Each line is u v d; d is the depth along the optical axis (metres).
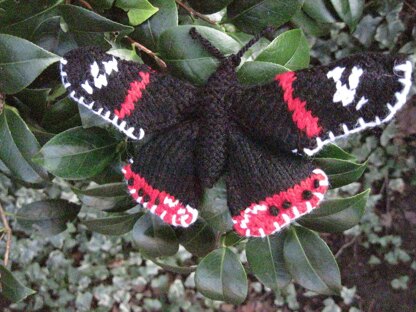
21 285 0.42
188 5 0.44
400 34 0.87
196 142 0.35
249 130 0.34
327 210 0.40
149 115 0.33
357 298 0.90
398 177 0.91
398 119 0.87
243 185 0.35
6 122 0.38
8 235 0.48
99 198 0.43
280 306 0.90
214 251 0.43
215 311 0.89
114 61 0.32
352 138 0.89
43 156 0.38
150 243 0.44
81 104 0.34
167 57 0.37
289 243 0.41
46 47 0.39
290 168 0.34
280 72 0.36
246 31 0.41
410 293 0.89
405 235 0.90
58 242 0.89
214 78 0.33
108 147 0.40
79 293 0.89
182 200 0.36
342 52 0.88
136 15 0.38
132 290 0.90
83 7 0.38
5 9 0.36
